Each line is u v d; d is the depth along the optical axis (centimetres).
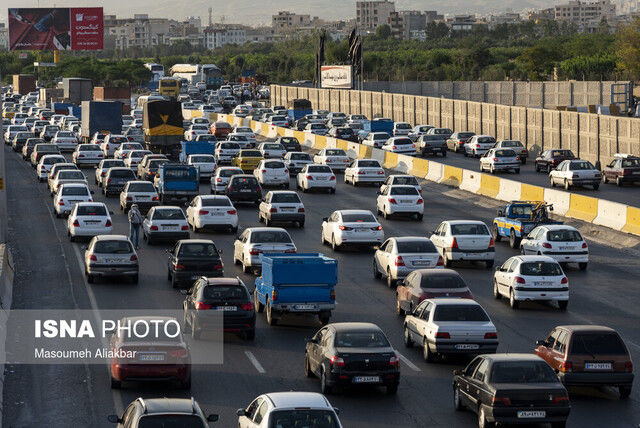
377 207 6731
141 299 3994
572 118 9294
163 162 7812
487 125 10981
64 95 17838
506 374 2291
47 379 2869
